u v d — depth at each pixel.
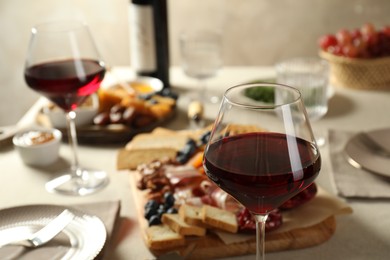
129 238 1.00
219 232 0.95
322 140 1.38
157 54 1.70
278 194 0.72
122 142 1.42
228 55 3.30
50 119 1.44
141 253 0.95
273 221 0.95
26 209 0.99
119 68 2.01
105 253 0.95
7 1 3.11
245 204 0.76
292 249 0.95
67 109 1.22
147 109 1.46
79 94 1.18
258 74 1.90
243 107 0.73
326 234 0.96
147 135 1.35
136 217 1.07
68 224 0.95
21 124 1.54
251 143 0.72
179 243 0.94
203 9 3.17
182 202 1.03
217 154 0.74
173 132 1.38
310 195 1.02
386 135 1.28
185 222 0.96
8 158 1.36
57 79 1.13
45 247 0.90
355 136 1.28
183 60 1.68
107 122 1.44
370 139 1.27
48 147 1.30
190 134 1.35
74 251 0.88
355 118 1.52
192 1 3.15
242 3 3.15
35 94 3.32
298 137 0.73
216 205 1.03
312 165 0.73
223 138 0.74
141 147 1.28
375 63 1.67
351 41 1.73
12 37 3.19
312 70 1.61
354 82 1.73
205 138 1.26
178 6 3.17
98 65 1.20
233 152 0.73
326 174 1.22
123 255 0.95
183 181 1.09
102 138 1.41
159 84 1.67
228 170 0.72
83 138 1.41
